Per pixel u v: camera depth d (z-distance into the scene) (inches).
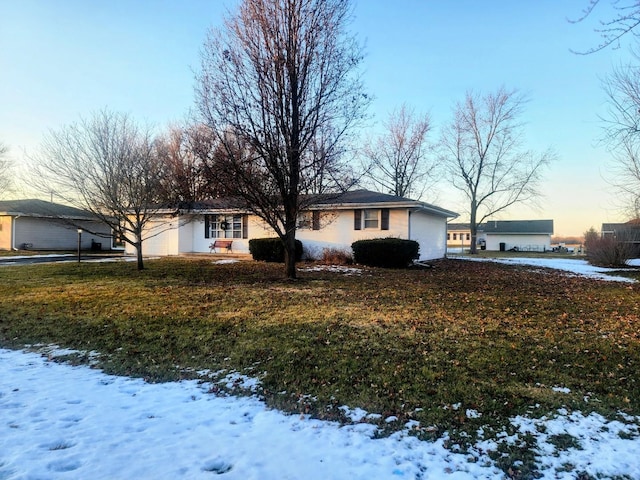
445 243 938.1
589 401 140.6
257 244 685.9
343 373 167.9
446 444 114.1
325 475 98.1
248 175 390.6
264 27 377.7
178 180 655.8
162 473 96.9
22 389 153.6
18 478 92.2
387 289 377.1
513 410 134.3
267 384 160.4
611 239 749.9
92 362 188.4
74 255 868.0
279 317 260.2
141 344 211.2
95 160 497.7
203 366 181.0
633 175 612.4
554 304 310.8
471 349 195.3
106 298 327.0
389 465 103.2
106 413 133.1
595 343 205.2
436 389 151.2
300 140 406.0
